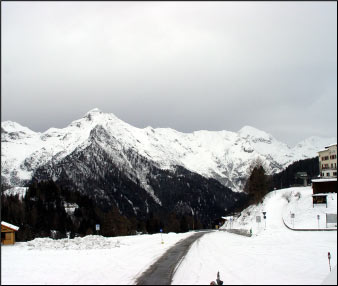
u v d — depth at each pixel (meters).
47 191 169.62
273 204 111.50
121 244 62.28
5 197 130.12
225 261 42.03
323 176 123.06
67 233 137.12
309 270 36.03
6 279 32.12
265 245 57.28
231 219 140.75
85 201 179.75
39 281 31.53
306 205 94.44
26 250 51.47
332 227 74.88
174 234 101.38
